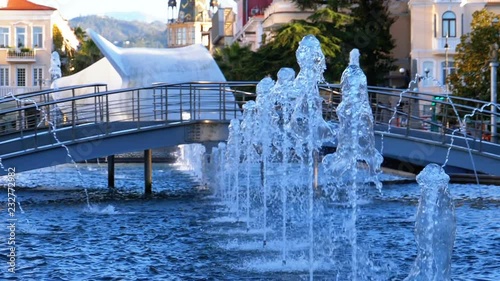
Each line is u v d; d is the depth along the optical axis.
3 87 123.19
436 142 36.91
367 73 80.31
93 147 38.72
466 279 20.33
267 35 88.12
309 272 21.20
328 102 38.62
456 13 89.56
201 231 29.53
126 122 40.00
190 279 20.62
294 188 38.59
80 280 20.62
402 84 95.25
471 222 31.30
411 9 90.62
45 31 126.31
